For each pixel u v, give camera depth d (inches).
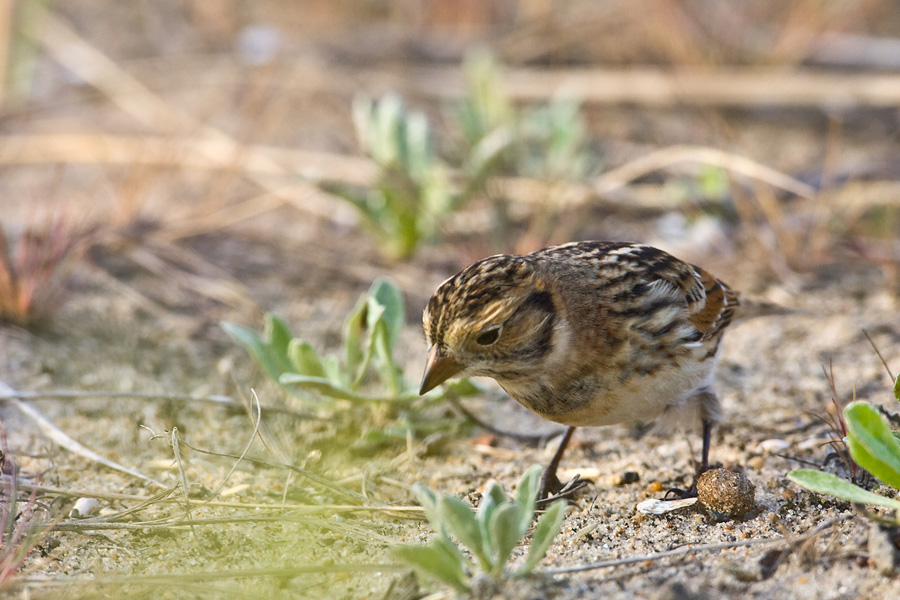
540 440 367.6
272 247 531.5
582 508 311.4
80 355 418.0
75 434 355.6
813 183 554.3
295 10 794.8
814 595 238.7
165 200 569.0
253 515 293.3
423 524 296.5
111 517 287.4
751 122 659.4
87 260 494.9
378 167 513.3
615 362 303.4
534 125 569.9
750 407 379.2
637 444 359.9
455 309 290.5
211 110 665.0
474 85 591.5
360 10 794.8
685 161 592.1
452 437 367.2
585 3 776.9
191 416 371.2
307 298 482.9
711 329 328.8
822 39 705.0
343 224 558.9
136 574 261.9
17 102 669.9
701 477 294.4
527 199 545.6
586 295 304.0
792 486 306.8
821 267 500.4
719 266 501.7
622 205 556.4
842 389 386.0
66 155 588.7
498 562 243.3
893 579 238.4
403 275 507.5
